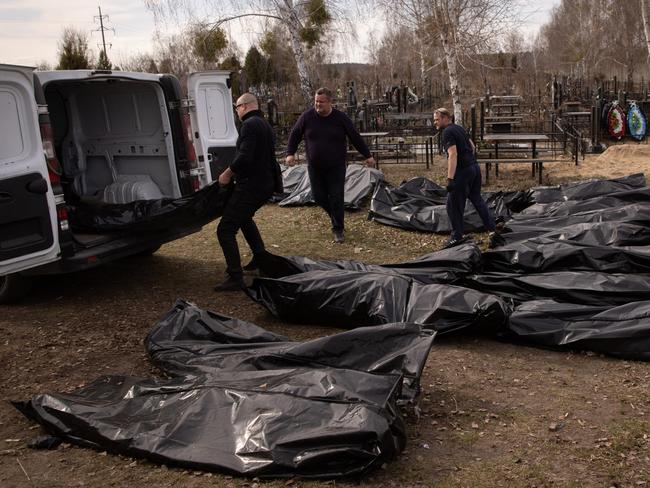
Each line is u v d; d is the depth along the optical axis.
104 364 4.89
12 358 5.05
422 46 24.11
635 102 19.02
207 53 18.64
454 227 7.76
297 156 16.27
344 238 8.62
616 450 3.43
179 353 4.62
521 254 6.12
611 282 5.36
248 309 6.09
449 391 4.24
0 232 5.49
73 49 26.14
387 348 4.01
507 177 13.07
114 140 7.76
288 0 17.55
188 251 8.35
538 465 3.31
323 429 3.20
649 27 20.36
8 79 5.47
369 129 18.12
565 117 20.00
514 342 5.02
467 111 20.83
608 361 4.65
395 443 3.25
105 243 6.48
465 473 3.25
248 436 3.30
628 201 8.62
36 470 3.41
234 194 6.50
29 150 5.67
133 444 3.45
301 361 4.09
